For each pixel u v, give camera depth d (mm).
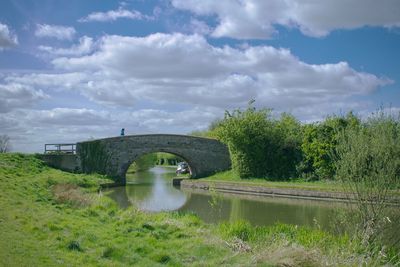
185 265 11281
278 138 48906
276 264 11164
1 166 31875
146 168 100438
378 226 14914
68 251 11008
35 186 25484
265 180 46625
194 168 53656
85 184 37719
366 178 15656
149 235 14664
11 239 10828
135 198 35219
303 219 24594
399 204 15578
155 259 11523
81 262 10172
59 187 26906
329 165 41406
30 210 15852
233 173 50594
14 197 18375
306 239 14922
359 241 14117
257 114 49750
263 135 48812
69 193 23406
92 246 12016
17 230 12039
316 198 34031
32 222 13453
